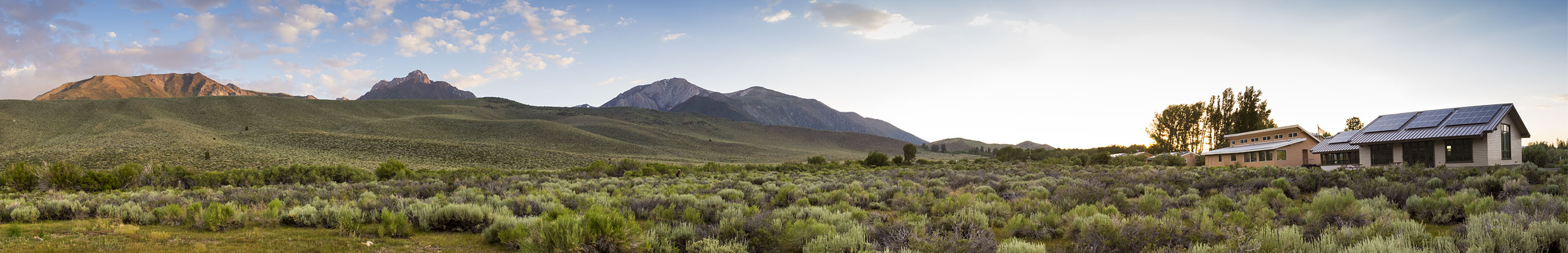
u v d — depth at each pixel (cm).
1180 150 9038
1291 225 1098
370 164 7775
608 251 893
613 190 2452
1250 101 7431
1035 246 841
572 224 900
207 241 1053
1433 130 3712
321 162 7625
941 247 884
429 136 16188
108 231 1171
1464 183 1819
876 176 3394
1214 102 8094
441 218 1208
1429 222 1186
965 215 1214
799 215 1208
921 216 1271
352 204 1481
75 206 1479
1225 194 1755
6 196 2309
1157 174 2794
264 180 3809
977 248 902
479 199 1656
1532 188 1720
